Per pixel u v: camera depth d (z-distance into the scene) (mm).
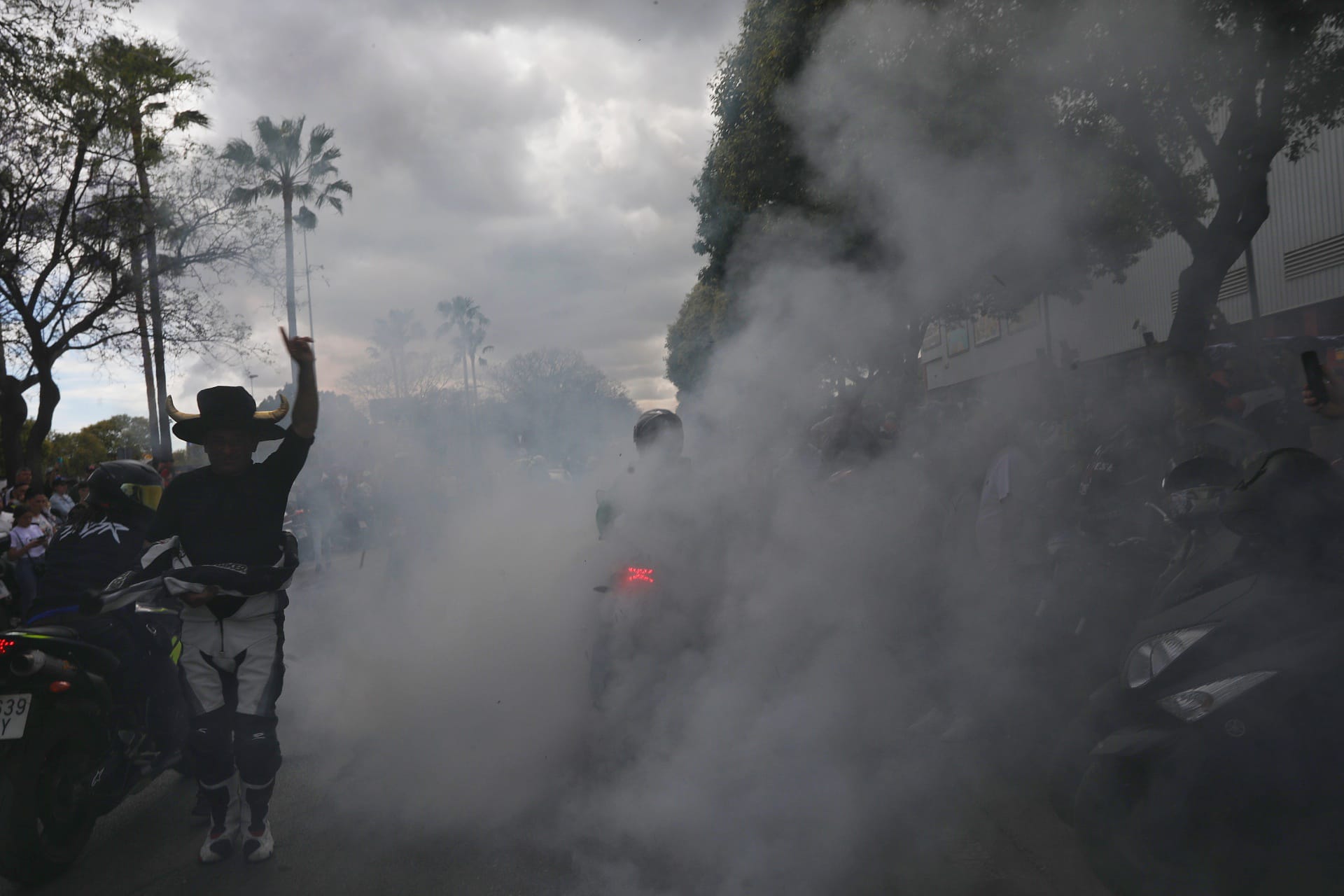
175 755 4035
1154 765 2834
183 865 3492
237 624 3443
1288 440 5730
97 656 3650
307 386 3488
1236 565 2961
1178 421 4336
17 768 3281
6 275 16781
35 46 15289
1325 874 2621
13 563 8727
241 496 3512
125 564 3977
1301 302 14031
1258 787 2635
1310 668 2596
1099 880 2943
